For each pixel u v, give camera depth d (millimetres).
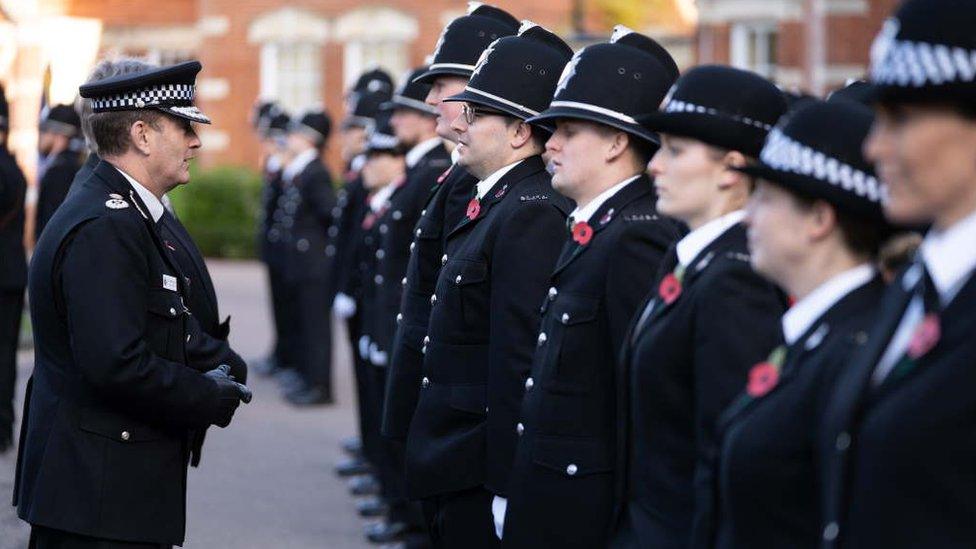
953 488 4598
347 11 47562
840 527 4984
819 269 5633
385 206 15875
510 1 43281
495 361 8898
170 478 8508
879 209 5492
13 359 17188
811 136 5574
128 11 53531
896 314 4988
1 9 36406
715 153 6676
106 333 8047
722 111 6660
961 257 4719
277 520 14766
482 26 10430
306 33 47969
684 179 6727
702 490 5996
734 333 6363
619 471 7129
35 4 36812
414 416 9547
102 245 8148
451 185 10359
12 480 15672
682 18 49500
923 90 4719
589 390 7797
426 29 47031
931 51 4715
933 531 4641
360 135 20031
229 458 17812
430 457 9312
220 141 49125
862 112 5629
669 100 6926
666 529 6684
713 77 6742
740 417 5680
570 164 8047
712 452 5977
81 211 8297
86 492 8211
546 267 8875
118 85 8500
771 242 5707
